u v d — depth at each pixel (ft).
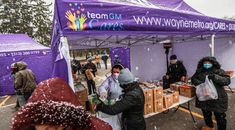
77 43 15.97
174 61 19.83
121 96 8.83
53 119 2.15
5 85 33.14
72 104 2.36
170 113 17.02
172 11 10.73
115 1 9.64
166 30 10.38
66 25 7.29
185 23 11.46
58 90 2.41
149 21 9.63
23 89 17.69
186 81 17.56
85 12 7.77
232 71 21.33
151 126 14.61
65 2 7.35
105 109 7.77
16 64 18.25
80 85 16.25
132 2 11.08
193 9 16.55
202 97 11.16
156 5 13.32
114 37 14.97
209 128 12.41
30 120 2.16
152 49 25.73
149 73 25.45
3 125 17.95
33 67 34.76
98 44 19.04
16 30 87.66
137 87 8.11
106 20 8.29
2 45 34.60
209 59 11.28
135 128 7.97
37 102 2.25
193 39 23.07
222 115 11.14
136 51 25.02
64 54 7.27
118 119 9.02
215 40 23.47
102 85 11.23
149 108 11.89
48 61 36.14
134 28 9.10
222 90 10.87
